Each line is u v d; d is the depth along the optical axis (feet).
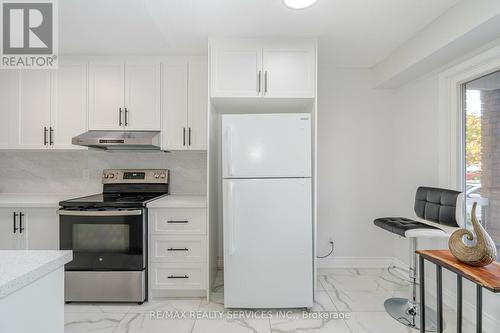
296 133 6.74
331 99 9.59
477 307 4.44
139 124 8.23
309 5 5.71
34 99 8.19
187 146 8.25
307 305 6.76
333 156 9.61
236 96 7.25
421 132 8.23
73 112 8.20
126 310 6.89
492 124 6.28
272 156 6.72
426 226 6.64
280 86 7.27
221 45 7.25
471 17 5.27
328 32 6.95
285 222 6.72
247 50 7.26
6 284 2.15
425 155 8.05
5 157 9.39
